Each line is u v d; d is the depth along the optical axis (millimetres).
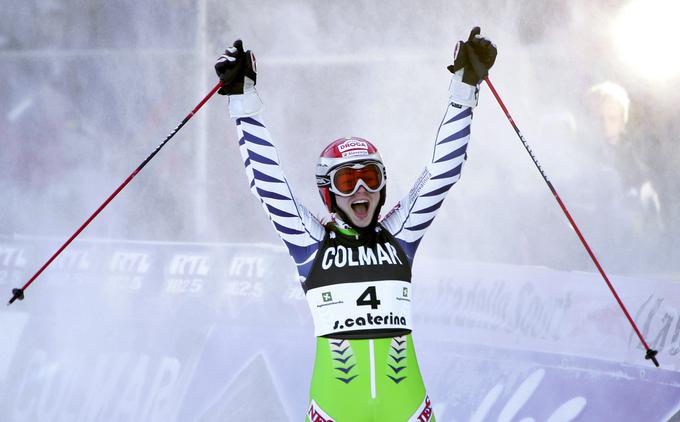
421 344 23000
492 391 21891
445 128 13625
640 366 21969
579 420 21062
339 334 12992
